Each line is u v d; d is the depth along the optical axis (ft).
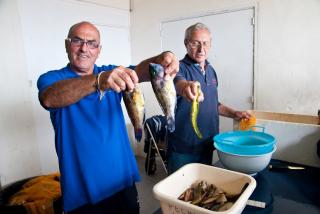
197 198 3.26
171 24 11.42
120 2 12.22
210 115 5.89
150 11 12.01
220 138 4.82
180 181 3.45
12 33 8.34
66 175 4.16
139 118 3.45
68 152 4.16
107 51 11.87
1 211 6.52
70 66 4.51
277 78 8.87
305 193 3.79
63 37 10.05
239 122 5.88
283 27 8.52
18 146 8.64
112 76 3.10
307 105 8.42
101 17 11.44
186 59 5.90
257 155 4.07
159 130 10.21
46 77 4.10
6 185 8.20
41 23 9.29
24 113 8.78
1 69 8.09
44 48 9.43
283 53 8.64
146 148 11.30
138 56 12.82
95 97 4.26
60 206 6.94
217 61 10.14
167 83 3.34
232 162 4.21
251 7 9.09
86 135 4.17
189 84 4.16
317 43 7.98
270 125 5.17
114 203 4.51
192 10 10.62
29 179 8.27
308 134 4.79
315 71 8.14
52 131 9.71
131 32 12.89
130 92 3.40
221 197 3.18
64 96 3.28
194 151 5.74
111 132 4.38
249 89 9.54
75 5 10.39
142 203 9.04
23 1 8.71
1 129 8.16
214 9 9.98
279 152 5.10
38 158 9.28
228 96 10.07
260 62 9.14
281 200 3.59
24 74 8.73
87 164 4.15
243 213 3.27
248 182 3.22
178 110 5.56
